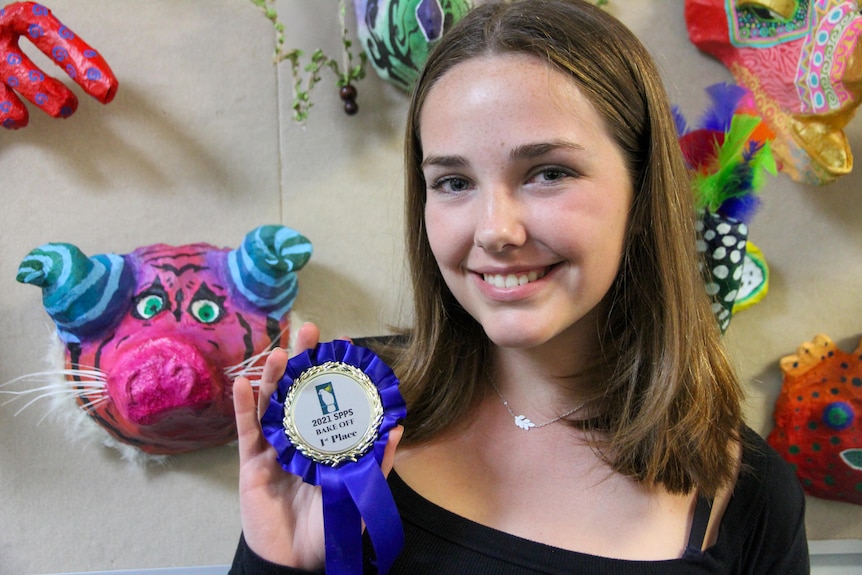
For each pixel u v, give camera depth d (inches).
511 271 24.2
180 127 42.4
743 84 42.2
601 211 24.1
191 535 45.0
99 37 41.2
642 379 28.8
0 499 43.4
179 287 40.4
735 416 31.1
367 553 26.4
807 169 41.7
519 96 23.0
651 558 26.2
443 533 26.1
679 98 43.2
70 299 37.8
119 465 44.1
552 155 23.2
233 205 43.1
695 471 27.9
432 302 30.5
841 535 46.8
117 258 40.1
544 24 24.7
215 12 41.9
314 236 43.9
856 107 37.1
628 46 26.5
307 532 24.5
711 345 31.0
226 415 40.8
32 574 44.2
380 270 44.3
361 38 41.2
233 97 42.5
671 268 27.4
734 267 39.0
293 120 42.9
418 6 37.7
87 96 41.4
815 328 45.4
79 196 42.1
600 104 24.4
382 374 24.8
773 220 44.2
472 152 23.5
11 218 41.8
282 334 42.1
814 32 37.2
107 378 38.1
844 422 43.4
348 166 43.6
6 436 42.8
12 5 36.8
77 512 44.1
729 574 28.0
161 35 41.7
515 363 29.2
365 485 23.4
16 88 36.9
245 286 40.5
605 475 27.9
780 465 31.7
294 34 41.8
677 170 28.1
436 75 25.8
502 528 26.7
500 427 29.4
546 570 25.0
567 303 24.8
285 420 23.9
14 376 42.4
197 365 37.1
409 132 29.2
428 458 28.7
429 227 26.0
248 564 24.5
